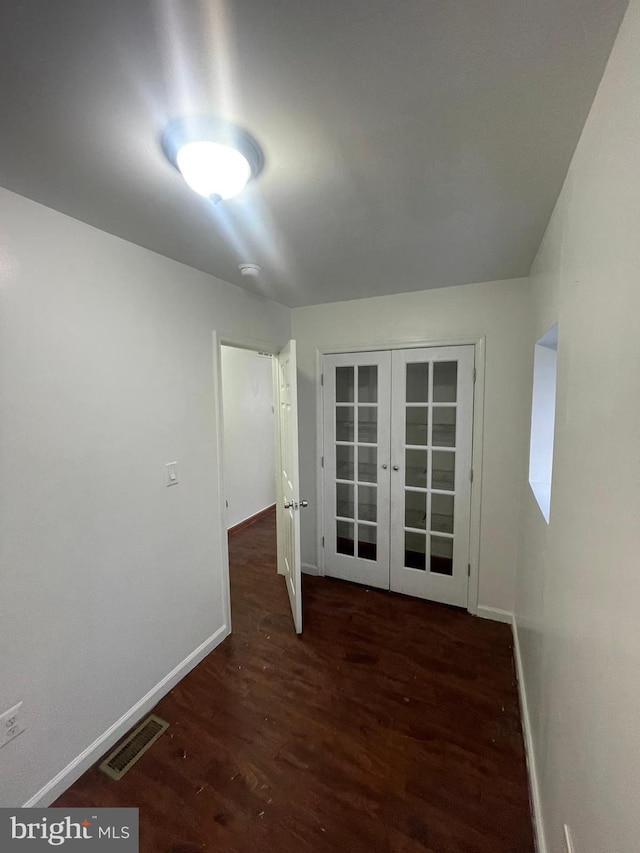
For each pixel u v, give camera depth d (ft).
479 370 8.21
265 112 3.08
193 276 6.89
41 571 4.58
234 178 3.69
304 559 10.94
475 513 8.51
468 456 8.55
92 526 5.18
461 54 2.57
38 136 3.33
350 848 4.18
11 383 4.25
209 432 7.33
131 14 2.28
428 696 6.28
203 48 2.50
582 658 2.90
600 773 2.44
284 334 10.01
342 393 10.09
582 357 3.18
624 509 2.16
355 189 4.28
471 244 5.91
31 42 2.45
